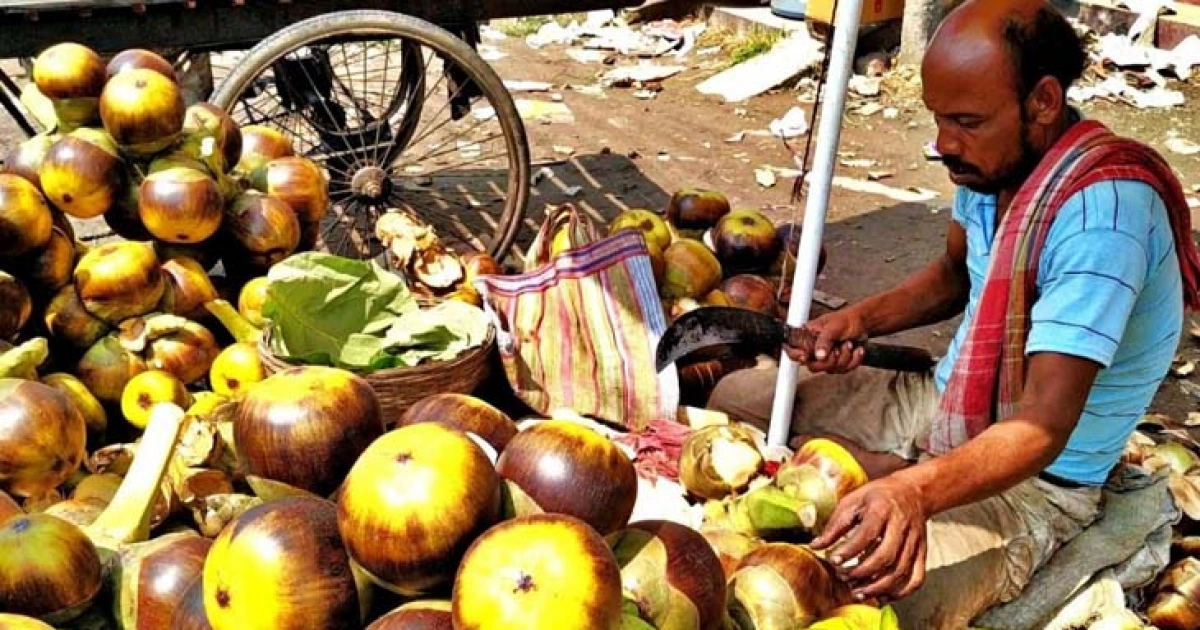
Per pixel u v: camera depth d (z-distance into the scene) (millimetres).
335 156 4812
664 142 7250
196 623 1634
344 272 3029
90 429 2922
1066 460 2398
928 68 2133
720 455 2609
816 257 2824
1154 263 2152
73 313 3047
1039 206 2127
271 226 3486
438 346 3133
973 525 2383
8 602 1706
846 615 1975
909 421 2883
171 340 3113
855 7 2646
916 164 6797
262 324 3311
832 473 2279
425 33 4348
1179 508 2887
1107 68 8023
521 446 1680
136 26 4039
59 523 1753
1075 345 2018
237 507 2139
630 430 3258
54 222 3240
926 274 2840
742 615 1959
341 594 1543
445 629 1482
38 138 3344
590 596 1383
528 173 4730
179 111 3316
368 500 1485
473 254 4051
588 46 9562
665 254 3805
